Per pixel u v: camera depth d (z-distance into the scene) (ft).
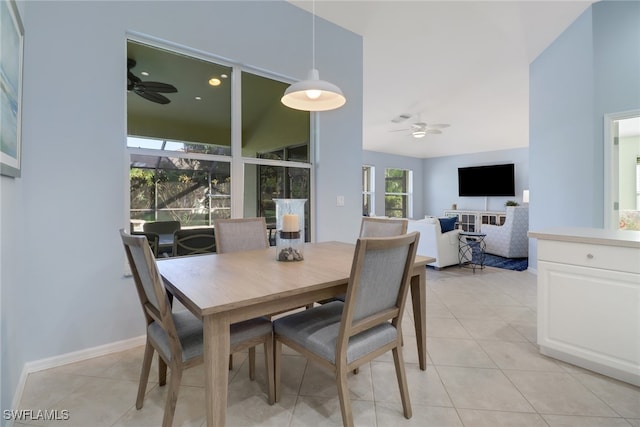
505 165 26.78
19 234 5.94
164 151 8.32
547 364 6.66
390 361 6.89
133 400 5.53
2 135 4.48
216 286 4.51
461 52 12.84
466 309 10.12
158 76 8.27
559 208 12.24
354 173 12.32
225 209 9.40
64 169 6.74
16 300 5.66
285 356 7.18
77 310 6.94
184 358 4.51
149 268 4.20
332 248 7.79
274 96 10.44
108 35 7.22
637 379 5.81
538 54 13.16
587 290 6.27
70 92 6.78
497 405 5.33
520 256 18.39
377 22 11.13
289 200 6.38
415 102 17.98
